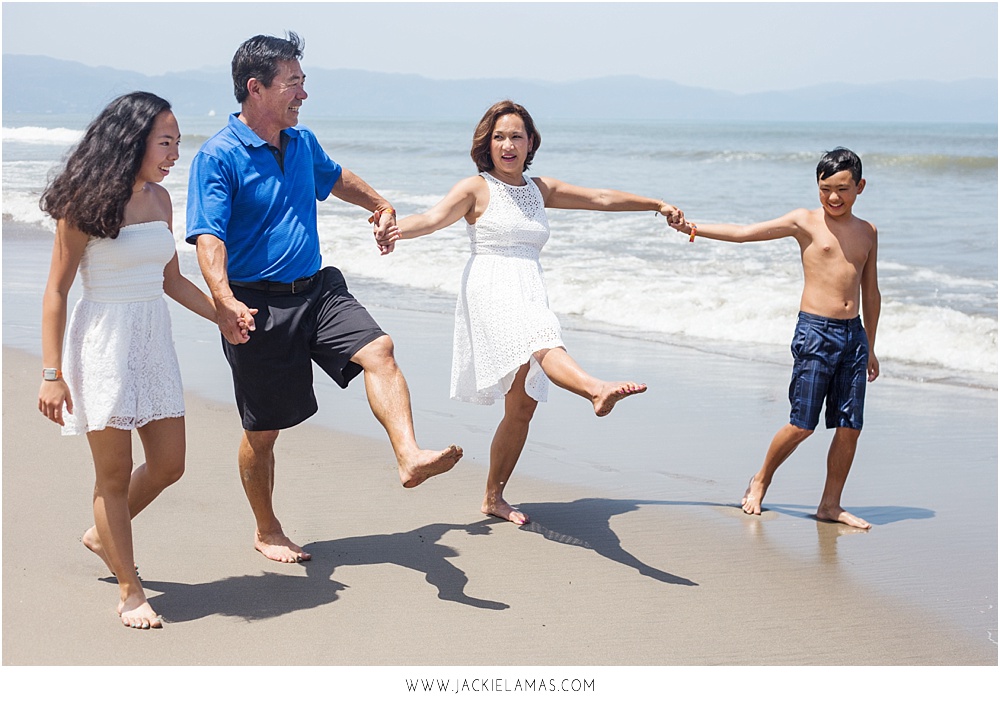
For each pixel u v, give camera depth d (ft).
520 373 14.47
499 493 15.37
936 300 31.27
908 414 21.31
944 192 64.34
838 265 15.49
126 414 11.06
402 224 13.82
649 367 24.99
